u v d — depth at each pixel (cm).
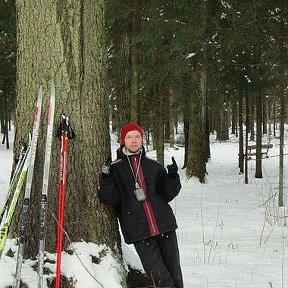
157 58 1175
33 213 366
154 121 1605
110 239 382
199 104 1477
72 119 367
